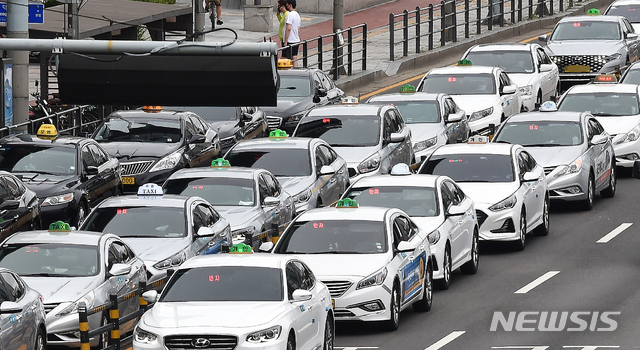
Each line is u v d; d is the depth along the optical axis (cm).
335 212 5172
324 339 4259
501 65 10469
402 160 7906
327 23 16062
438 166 6750
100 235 4803
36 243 4709
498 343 4609
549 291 5534
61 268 4591
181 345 3762
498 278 5881
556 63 11325
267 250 4969
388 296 4772
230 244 5759
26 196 6053
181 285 4109
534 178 6600
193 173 6344
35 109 8881
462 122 8806
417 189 5853
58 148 6725
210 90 4316
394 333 4838
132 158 7412
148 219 5475
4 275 3962
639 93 8706
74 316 4309
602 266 6044
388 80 12494
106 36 10300
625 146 8306
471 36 14525
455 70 9594
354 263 4819
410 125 8425
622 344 4541
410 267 5019
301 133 7781
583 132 7644
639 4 13300
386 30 15475
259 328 3762
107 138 7731
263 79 4291
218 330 3753
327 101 9775
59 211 6362
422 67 13275
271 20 14788
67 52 4294
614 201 7825
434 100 8619
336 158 7325
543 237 6875
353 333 4856
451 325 4959
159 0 13438
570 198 7381
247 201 6166
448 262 5662
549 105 8081
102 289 4509
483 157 6750
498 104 9281
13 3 7188
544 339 4656
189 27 12088
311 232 5056
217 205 6134
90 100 4341
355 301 4722
